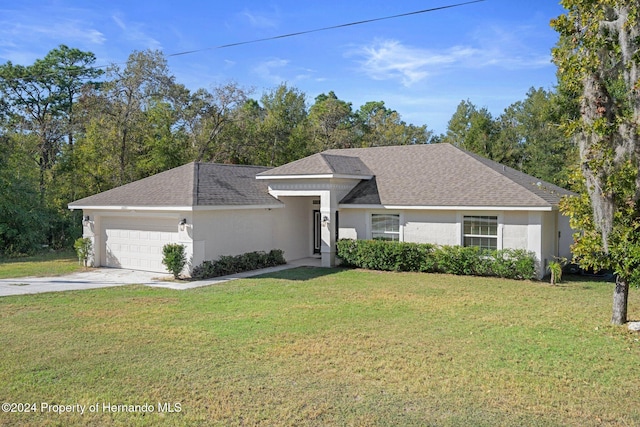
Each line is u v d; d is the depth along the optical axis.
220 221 16.88
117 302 11.93
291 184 19.33
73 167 28.86
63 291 13.49
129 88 30.47
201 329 9.32
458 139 47.31
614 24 8.91
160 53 32.12
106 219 18.61
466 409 5.81
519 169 38.16
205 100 37.12
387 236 18.59
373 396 6.18
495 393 6.28
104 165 28.95
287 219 20.39
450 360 7.55
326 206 18.59
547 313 10.80
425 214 17.69
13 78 38.59
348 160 20.80
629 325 9.45
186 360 7.51
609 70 9.22
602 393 6.31
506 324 9.80
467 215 16.86
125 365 7.29
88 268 18.28
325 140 47.06
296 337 8.77
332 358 7.61
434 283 14.85
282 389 6.39
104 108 29.67
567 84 9.81
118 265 18.30
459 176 18.28
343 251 18.44
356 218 19.19
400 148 22.12
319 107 56.56
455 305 11.62
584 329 9.42
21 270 17.88
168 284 14.73
